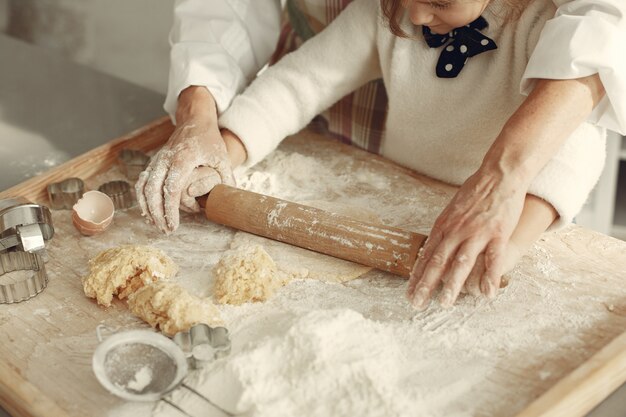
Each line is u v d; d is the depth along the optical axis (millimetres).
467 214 1069
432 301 1121
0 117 1725
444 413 943
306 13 1656
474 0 1156
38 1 2225
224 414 944
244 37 1511
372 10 1369
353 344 991
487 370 1005
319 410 928
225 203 1266
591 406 995
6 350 1062
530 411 920
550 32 1137
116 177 1453
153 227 1307
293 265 1198
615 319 1090
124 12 2191
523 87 1178
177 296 1079
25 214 1239
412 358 1022
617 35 1102
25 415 986
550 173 1153
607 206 2271
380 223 1287
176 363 982
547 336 1062
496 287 1030
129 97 1812
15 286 1130
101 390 994
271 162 1461
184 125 1343
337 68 1405
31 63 1952
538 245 1239
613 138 2174
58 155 1604
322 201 1339
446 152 1381
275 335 1037
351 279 1177
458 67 1291
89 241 1275
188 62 1417
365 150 1536
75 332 1092
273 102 1402
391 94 1385
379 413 916
